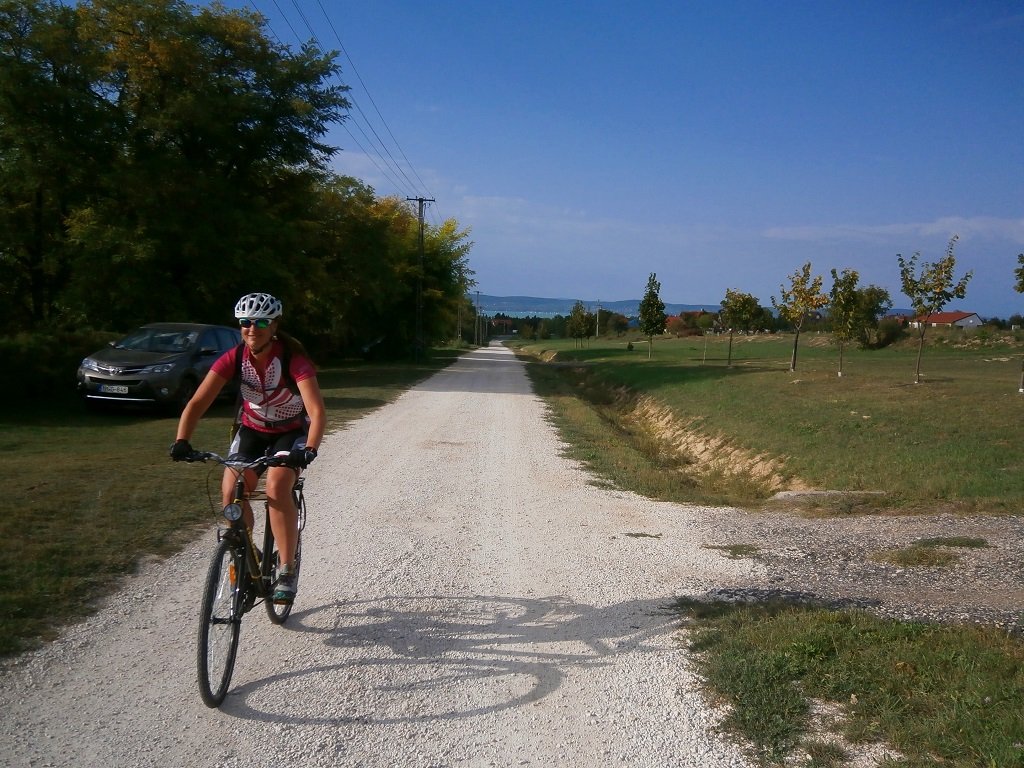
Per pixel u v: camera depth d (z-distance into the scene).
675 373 28.05
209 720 3.58
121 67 21.84
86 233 20.39
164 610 4.86
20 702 3.66
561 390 25.58
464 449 12.03
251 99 22.91
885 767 3.17
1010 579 5.91
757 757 3.35
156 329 15.34
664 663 4.30
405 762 3.29
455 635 4.67
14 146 20.08
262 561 4.38
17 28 20.17
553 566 6.17
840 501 8.87
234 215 22.30
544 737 3.52
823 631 4.43
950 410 14.32
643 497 9.12
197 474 8.58
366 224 36.50
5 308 21.12
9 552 5.48
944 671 3.95
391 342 47.19
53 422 12.92
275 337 4.30
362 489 8.84
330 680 4.02
